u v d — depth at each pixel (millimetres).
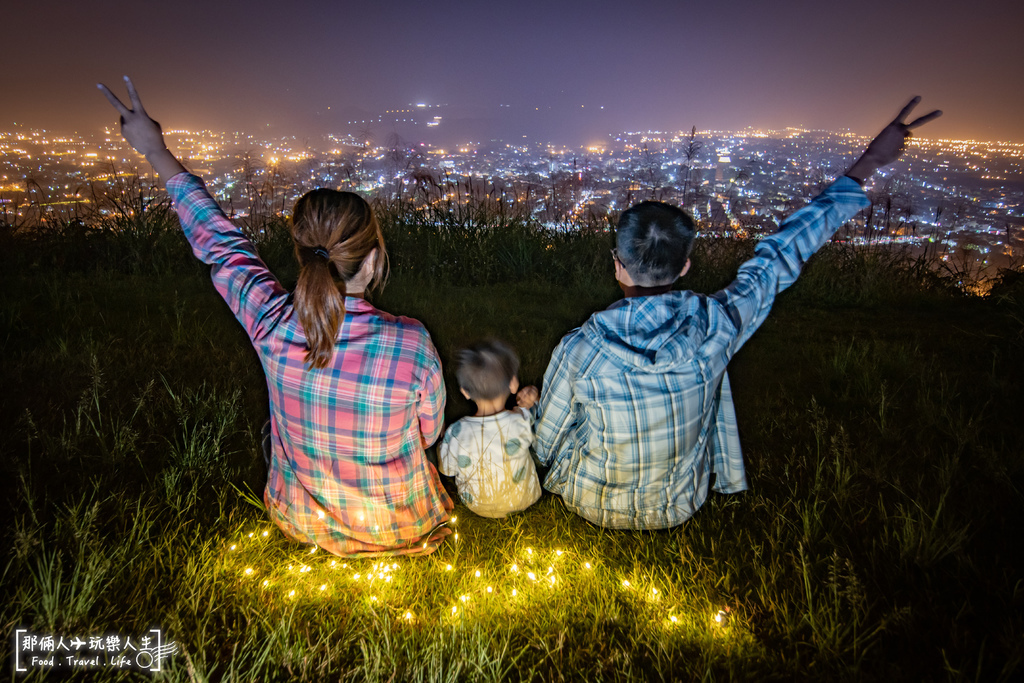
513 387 2520
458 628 1920
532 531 2451
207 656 1790
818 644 1851
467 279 6535
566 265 6875
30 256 6059
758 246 2266
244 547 2217
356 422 1926
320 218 1782
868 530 2400
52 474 2557
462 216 7785
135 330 4219
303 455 2016
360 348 1879
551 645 1912
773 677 1793
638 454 2148
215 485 2590
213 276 2002
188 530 2305
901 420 3250
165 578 2066
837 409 3396
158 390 3312
